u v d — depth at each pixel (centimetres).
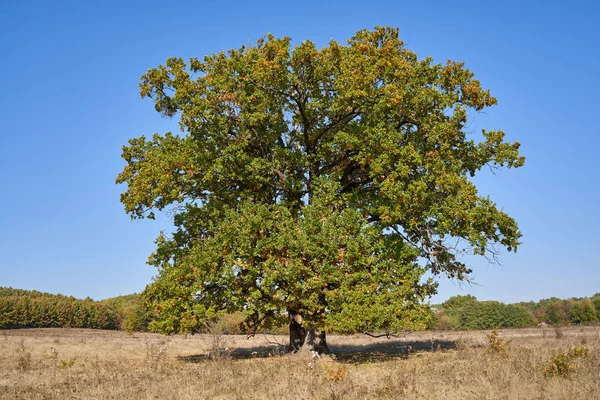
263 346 3061
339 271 1923
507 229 2183
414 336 3862
